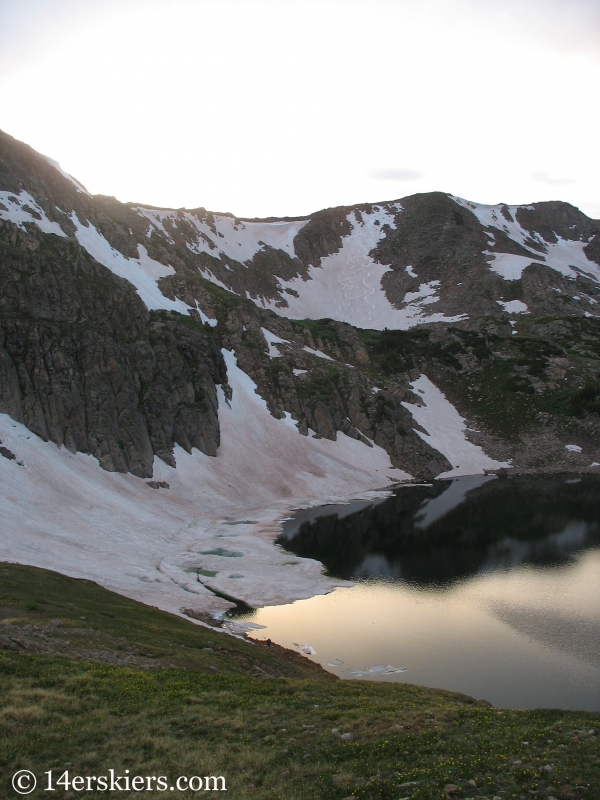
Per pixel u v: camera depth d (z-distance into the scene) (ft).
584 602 183.83
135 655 108.68
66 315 329.31
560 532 267.80
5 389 272.72
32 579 148.15
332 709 85.61
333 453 400.88
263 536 262.26
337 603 185.98
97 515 241.55
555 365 528.63
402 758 67.51
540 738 71.77
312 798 58.44
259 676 115.85
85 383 303.89
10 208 378.32
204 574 210.59
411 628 166.30
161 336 375.04
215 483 325.83
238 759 66.90
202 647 128.06
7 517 207.21
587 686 132.36
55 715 75.51
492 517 297.74
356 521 291.58
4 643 100.27
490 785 59.52
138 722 76.13
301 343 533.14
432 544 253.03
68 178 501.56
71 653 102.78
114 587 178.40
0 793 58.34
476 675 137.80
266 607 182.80
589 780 59.21
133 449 298.76
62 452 275.39
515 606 181.78
